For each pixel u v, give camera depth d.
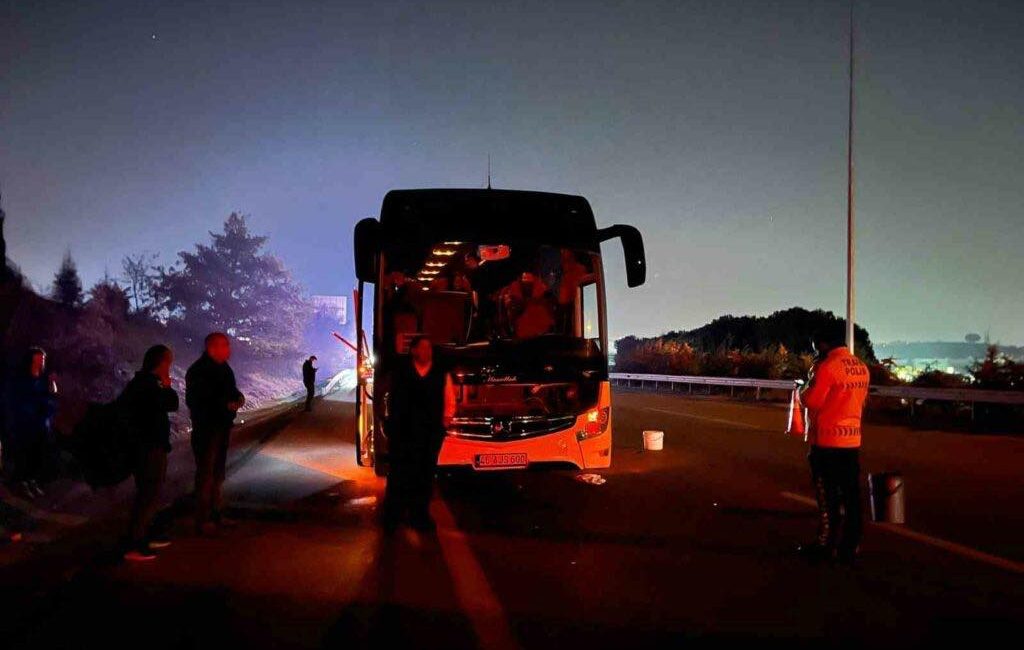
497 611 5.75
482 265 10.20
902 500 7.86
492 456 9.42
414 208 10.24
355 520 8.97
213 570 6.87
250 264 39.72
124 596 6.12
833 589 6.18
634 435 17.33
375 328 9.83
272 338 40.72
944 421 20.77
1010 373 22.38
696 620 5.50
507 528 8.45
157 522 8.80
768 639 5.11
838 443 6.75
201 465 8.18
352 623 5.51
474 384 9.48
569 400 9.95
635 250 10.57
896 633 5.20
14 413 9.77
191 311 37.84
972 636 5.13
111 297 25.45
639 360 48.31
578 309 10.52
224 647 5.05
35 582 6.49
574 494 10.37
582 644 5.08
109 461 7.05
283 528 8.53
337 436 18.33
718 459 13.43
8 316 17.30
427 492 8.37
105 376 19.16
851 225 23.75
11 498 9.59
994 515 8.78
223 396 8.27
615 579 6.52
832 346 6.85
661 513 9.09
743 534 8.03
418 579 6.58
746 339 50.91
